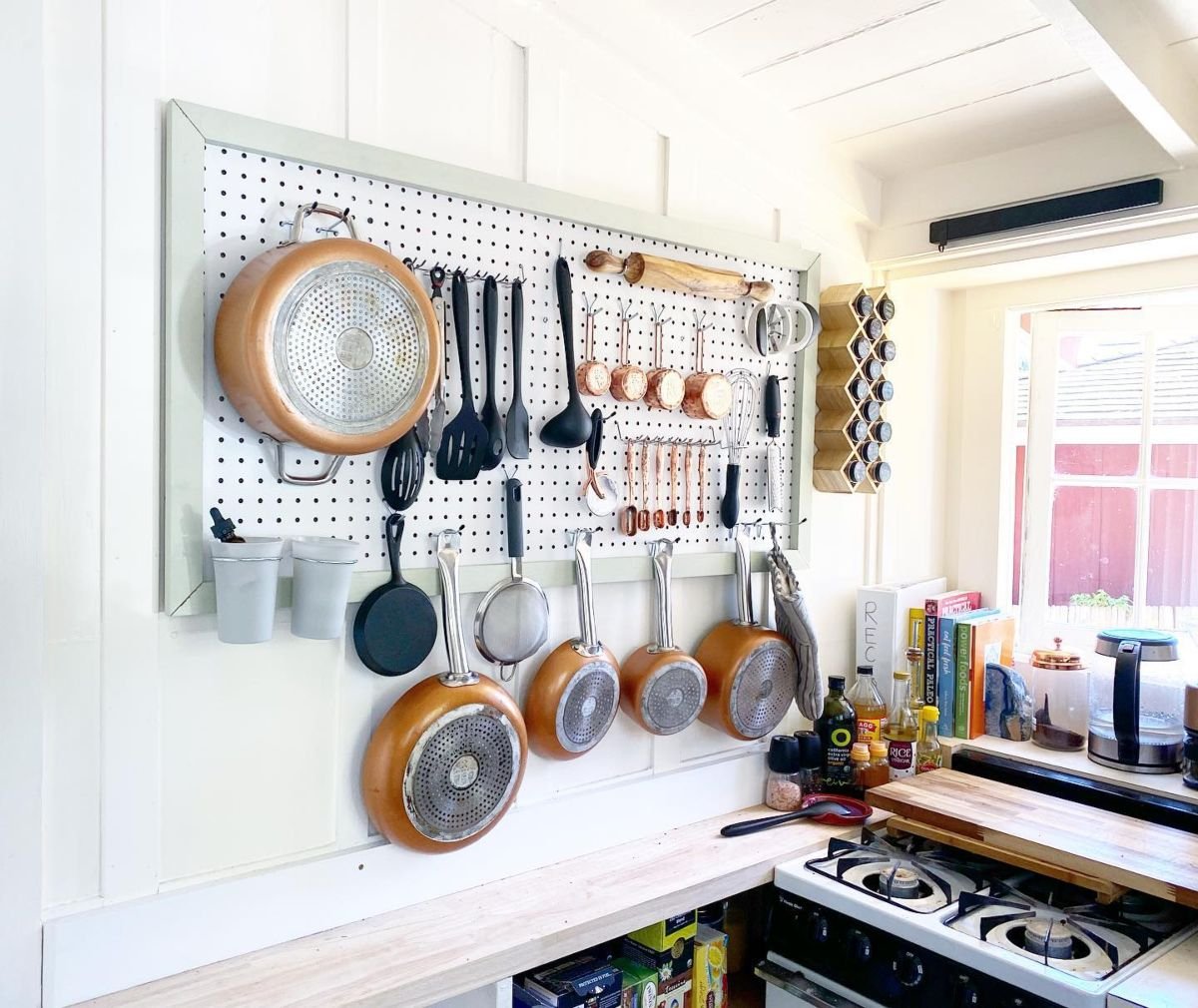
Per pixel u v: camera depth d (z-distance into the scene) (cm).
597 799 168
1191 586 218
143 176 117
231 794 128
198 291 119
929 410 238
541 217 155
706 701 183
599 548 166
